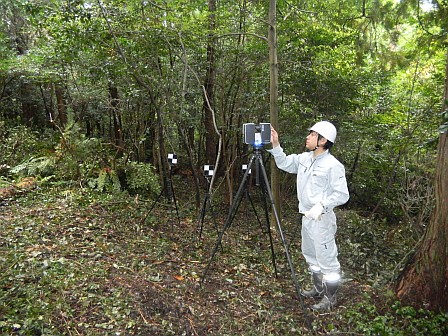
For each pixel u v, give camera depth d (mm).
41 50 7426
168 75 6043
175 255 4488
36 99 10234
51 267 3574
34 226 4574
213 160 7812
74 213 5215
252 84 7137
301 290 4004
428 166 5988
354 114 8117
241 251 4941
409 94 8203
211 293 3680
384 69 6762
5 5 8500
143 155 8219
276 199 5723
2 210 5113
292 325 3279
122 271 3770
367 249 5285
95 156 6977
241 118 7383
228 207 7078
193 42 6027
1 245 3947
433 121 6723
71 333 2736
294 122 7172
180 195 7691
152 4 5242
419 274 3484
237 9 6707
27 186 6090
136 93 6199
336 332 3213
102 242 4438
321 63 6895
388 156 7652
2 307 2826
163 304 3256
